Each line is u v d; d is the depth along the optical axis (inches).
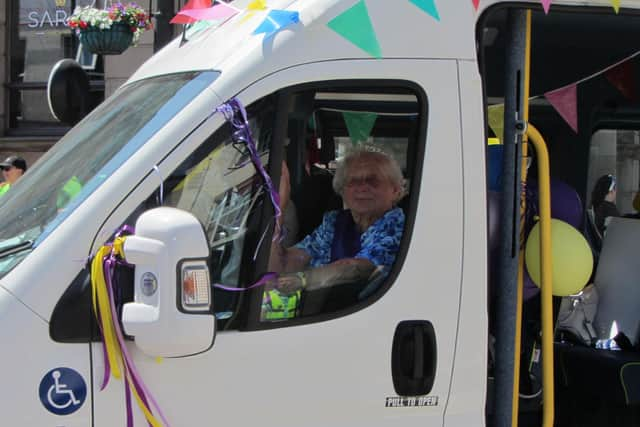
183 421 110.4
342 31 120.1
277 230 118.6
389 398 118.6
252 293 115.0
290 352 115.1
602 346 173.5
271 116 118.1
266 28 119.3
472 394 121.9
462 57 124.3
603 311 175.9
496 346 136.0
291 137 126.1
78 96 175.2
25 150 506.0
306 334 116.0
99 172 114.4
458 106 123.4
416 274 120.4
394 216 124.6
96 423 107.0
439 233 121.4
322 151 129.4
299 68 118.3
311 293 118.7
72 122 176.4
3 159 506.3
